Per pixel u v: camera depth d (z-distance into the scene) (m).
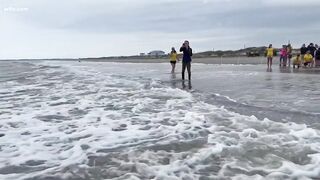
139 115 10.98
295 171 6.11
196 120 9.94
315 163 6.43
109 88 18.61
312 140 7.70
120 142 8.10
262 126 9.02
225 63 56.41
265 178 5.88
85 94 16.23
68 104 13.41
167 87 18.77
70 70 41.66
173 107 12.22
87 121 10.34
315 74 25.36
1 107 12.95
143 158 6.93
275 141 7.68
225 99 14.08
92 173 6.30
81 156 7.21
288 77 23.31
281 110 11.43
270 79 22.23
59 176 6.22
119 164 6.67
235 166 6.41
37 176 6.25
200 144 7.70
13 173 6.44
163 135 8.53
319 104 12.45
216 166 6.44
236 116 10.30
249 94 15.45
